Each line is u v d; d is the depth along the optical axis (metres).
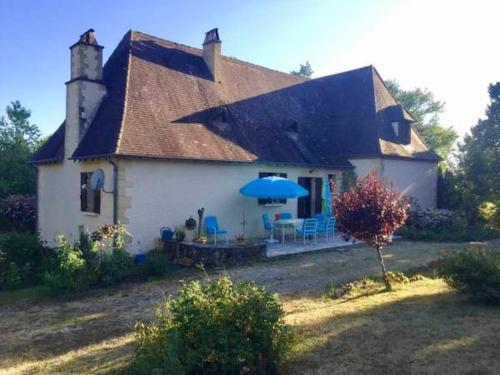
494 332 6.23
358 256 13.88
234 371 4.98
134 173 13.44
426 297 8.43
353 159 20.59
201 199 15.10
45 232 17.66
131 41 17.42
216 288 5.52
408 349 5.71
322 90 24.95
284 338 5.35
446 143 42.28
